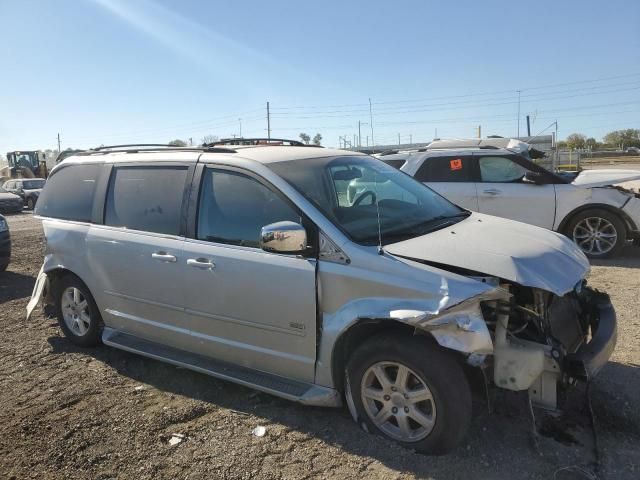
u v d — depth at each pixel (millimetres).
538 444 3262
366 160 4582
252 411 3832
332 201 3678
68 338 5277
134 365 4754
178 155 4352
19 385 4438
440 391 3029
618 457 3117
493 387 3227
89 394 4223
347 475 3066
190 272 4012
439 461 3133
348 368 3389
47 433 3660
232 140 5020
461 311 2947
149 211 4402
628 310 5617
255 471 3152
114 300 4680
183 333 4199
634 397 3746
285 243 3279
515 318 3312
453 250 3295
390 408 3287
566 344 3516
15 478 3182
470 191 8875
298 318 3506
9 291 7660
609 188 8180
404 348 3104
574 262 3553
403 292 3096
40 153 42812
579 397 3762
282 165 3877
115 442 3523
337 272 3326
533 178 8531
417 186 4609
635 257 8398
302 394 3557
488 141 10750
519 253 3303
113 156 4902
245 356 3873
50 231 5180
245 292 3719
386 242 3439
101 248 4668
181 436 3555
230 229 3875
